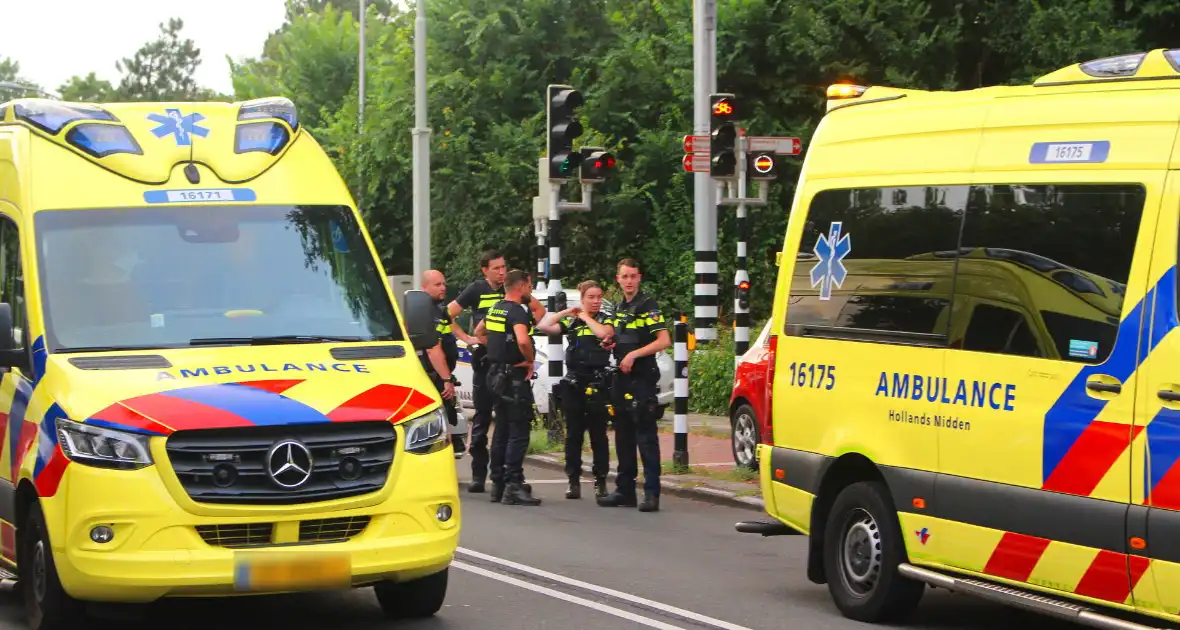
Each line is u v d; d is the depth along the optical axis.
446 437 7.93
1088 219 7.22
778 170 32.34
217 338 8.22
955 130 8.16
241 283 8.52
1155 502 6.69
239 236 8.70
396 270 38.38
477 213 33.94
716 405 22.70
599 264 33.25
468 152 34.22
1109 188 7.13
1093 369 7.06
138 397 7.45
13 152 8.80
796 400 9.06
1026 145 7.68
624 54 33.09
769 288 31.64
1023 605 7.27
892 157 8.56
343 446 7.50
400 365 8.18
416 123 28.58
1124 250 7.01
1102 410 6.98
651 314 13.41
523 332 13.64
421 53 28.52
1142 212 6.95
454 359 14.89
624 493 13.80
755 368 15.32
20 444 8.01
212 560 7.23
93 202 8.57
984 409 7.64
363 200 36.88
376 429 7.63
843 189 8.88
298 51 48.53
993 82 32.06
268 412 7.41
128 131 8.94
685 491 14.52
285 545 7.36
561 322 14.09
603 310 13.72
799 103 32.66
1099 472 6.96
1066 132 7.46
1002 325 7.62
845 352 8.66
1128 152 7.10
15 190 8.66
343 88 47.81
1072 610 7.01
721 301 32.09
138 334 8.16
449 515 7.82
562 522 12.69
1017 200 7.66
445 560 7.79
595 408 13.75
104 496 7.23
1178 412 6.63
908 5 31.45
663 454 17.62
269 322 8.39
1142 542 6.74
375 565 7.49
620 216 32.59
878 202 8.59
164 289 8.38
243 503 7.30
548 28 34.62
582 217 33.06
